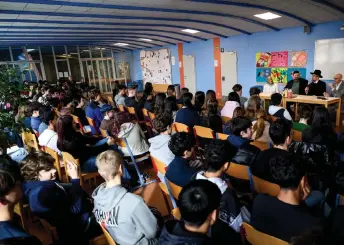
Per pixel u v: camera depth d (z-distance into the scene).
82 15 6.68
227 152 1.86
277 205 1.54
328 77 7.62
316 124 2.90
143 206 1.69
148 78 16.34
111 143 3.81
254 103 4.12
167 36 11.57
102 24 8.15
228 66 10.84
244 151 2.67
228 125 3.59
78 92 7.84
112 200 1.70
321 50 7.62
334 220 1.44
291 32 8.27
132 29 9.72
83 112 6.07
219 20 8.23
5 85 2.89
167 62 14.43
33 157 2.06
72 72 16.91
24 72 3.29
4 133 2.75
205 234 1.27
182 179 2.21
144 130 5.85
